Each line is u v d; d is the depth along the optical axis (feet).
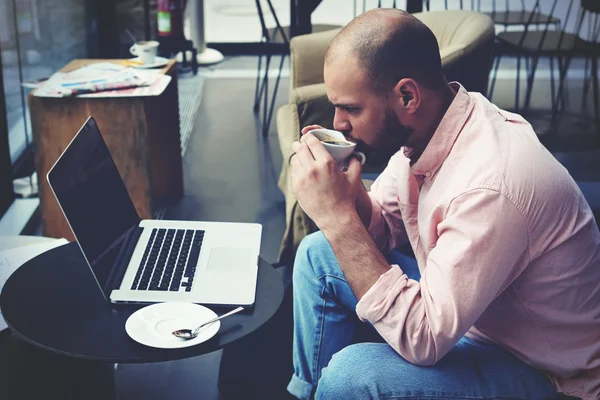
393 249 5.71
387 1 17.04
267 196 10.28
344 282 5.03
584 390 4.13
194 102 14.47
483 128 4.12
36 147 8.21
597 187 10.24
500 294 4.15
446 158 4.21
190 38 17.12
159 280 4.53
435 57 4.16
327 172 4.25
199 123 13.32
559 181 3.98
